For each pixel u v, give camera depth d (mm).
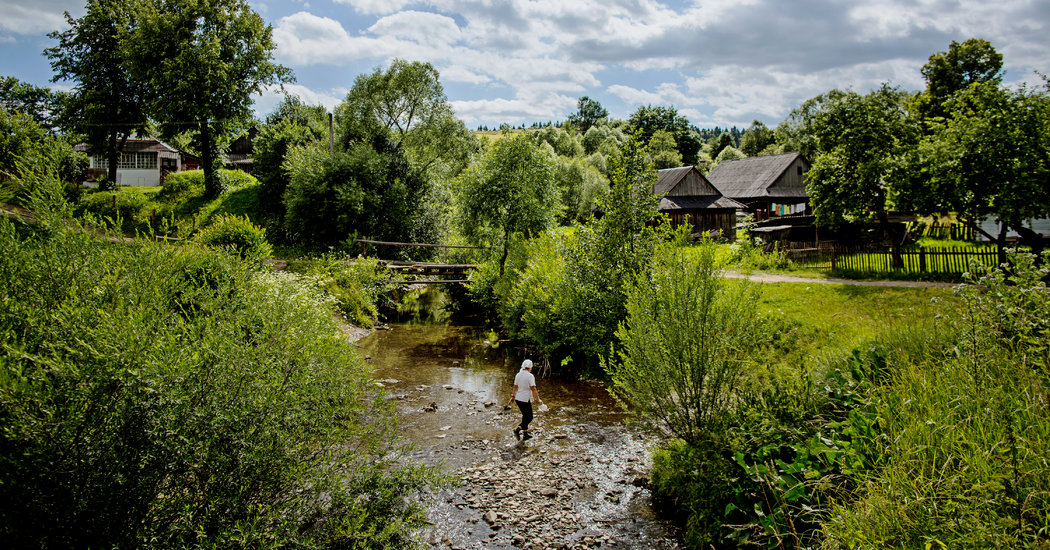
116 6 36469
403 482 5832
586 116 155250
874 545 3898
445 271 26859
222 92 34375
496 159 24078
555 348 16000
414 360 16391
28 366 4168
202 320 4980
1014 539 3289
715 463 6641
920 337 6758
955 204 17812
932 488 3885
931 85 36031
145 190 39781
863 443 5203
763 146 109750
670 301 7617
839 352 7898
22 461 3770
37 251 4688
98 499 4023
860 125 20422
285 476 4844
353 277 22016
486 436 10164
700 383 7289
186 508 4199
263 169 36781
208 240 17047
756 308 7996
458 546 6559
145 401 4098
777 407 6590
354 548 4930
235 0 36344
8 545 3760
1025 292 4953
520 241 22203
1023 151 16062
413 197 32125
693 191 44469
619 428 10625
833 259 22125
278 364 5000
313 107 45125
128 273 4992
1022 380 4422
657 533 6855
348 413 5859
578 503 7617
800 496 5293
